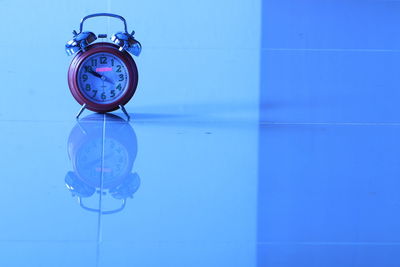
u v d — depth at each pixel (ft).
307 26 14.16
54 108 10.75
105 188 7.94
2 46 13.01
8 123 10.02
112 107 10.48
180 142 9.45
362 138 9.73
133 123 10.25
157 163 8.71
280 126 10.17
